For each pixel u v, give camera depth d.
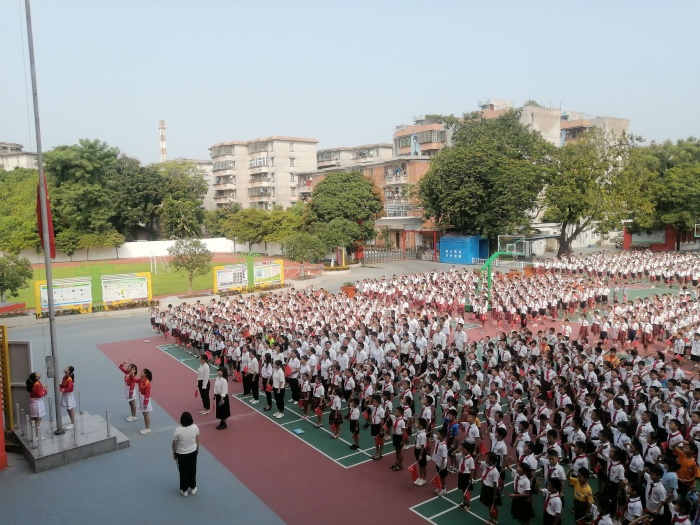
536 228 60.38
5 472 13.95
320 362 18.75
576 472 10.89
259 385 20.89
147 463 14.48
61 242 66.75
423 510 11.95
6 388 15.48
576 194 52.59
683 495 10.79
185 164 86.62
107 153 71.69
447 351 19.11
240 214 73.94
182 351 26.19
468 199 54.28
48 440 15.09
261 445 15.50
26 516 11.87
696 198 57.28
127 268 60.97
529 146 60.06
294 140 91.69
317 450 15.13
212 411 18.25
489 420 13.93
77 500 12.55
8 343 15.55
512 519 11.55
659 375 15.66
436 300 31.28
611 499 10.81
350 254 61.34
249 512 11.96
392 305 30.06
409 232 67.56
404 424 13.53
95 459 14.73
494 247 59.62
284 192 91.19
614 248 70.19
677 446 11.56
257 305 29.73
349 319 25.14
